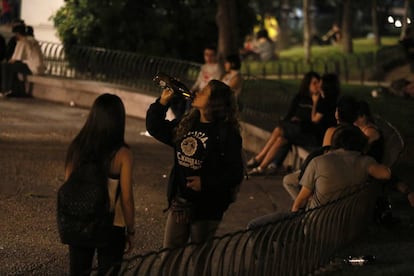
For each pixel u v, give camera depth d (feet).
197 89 51.55
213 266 28.30
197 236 23.39
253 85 57.26
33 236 31.99
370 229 31.99
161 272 19.88
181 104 50.06
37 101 66.13
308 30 125.08
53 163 44.98
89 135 21.49
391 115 60.44
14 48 67.97
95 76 67.46
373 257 27.53
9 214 34.78
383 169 28.17
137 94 60.85
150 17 76.02
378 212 32.24
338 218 27.43
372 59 100.37
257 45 124.26
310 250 26.03
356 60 107.86
